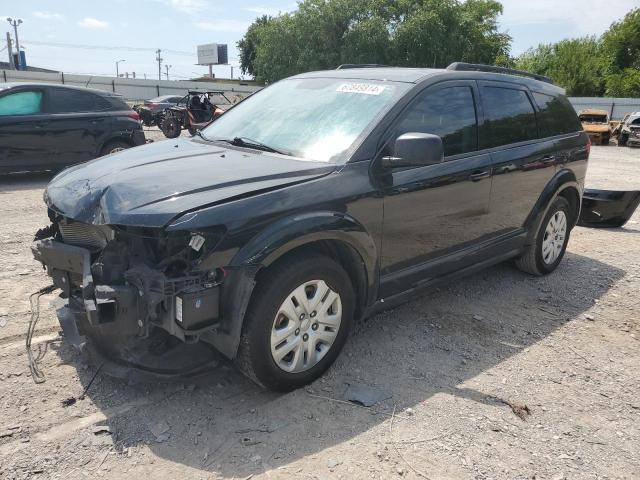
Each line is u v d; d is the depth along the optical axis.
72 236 3.17
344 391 3.19
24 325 3.77
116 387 3.10
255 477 2.48
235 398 3.08
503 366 3.59
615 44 52.69
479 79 4.35
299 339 3.07
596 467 2.68
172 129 19.20
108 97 10.36
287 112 3.91
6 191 8.62
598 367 3.66
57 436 2.68
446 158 3.89
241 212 2.74
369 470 2.56
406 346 3.78
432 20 34.91
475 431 2.89
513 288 5.00
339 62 35.97
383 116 3.50
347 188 3.18
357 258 3.31
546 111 5.09
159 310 2.71
